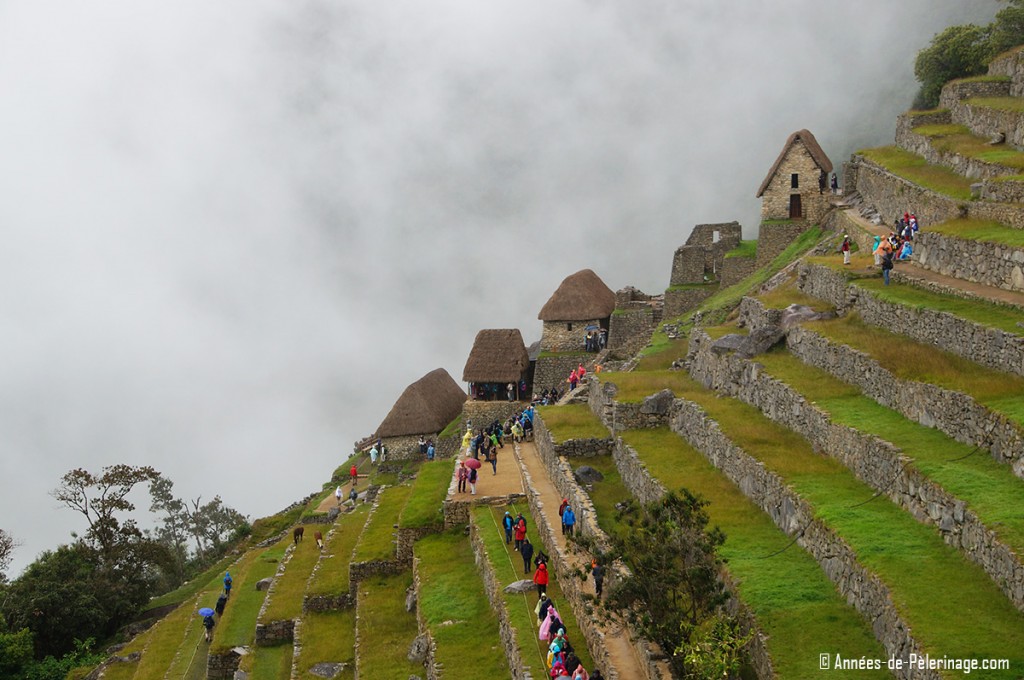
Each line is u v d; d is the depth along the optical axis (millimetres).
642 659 26141
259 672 44062
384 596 45781
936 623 21812
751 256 74375
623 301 80312
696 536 26594
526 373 80562
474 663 33531
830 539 27156
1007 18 70312
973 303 36375
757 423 39094
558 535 37875
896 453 28891
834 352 39031
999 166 49062
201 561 89375
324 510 76312
